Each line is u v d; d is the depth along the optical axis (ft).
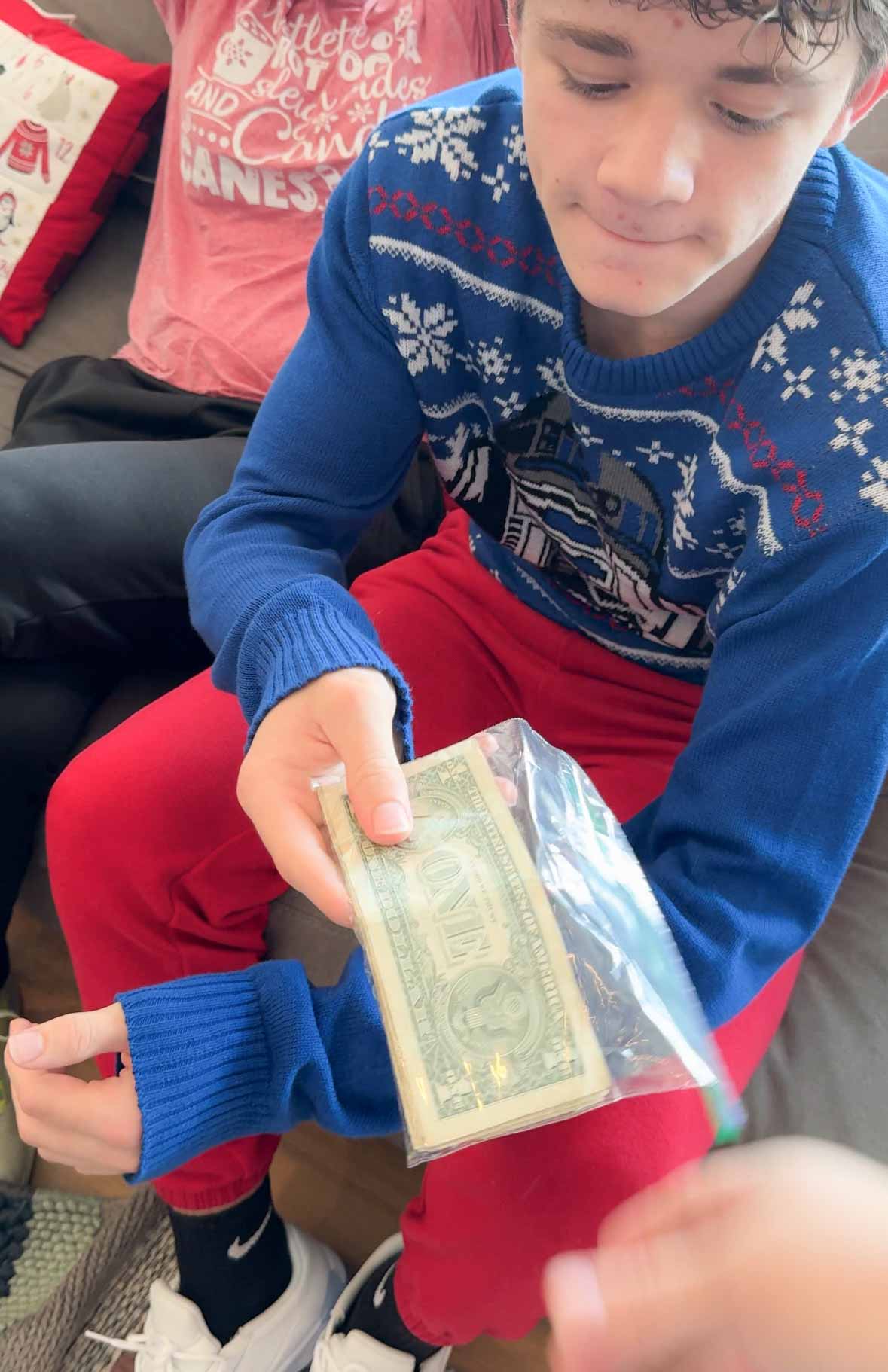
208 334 3.93
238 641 2.23
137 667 3.53
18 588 2.97
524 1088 1.58
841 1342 0.89
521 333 2.28
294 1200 3.33
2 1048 3.44
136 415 3.89
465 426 2.58
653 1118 1.90
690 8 1.32
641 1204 1.12
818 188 1.85
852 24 1.35
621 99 1.51
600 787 2.50
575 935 1.67
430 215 2.24
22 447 3.83
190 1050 1.82
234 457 3.51
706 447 2.10
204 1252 2.66
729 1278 0.95
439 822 1.78
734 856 1.86
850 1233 0.93
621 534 2.44
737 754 1.89
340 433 2.52
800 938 1.93
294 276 3.88
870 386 1.77
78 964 2.63
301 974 1.99
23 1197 3.24
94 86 4.51
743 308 1.90
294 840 1.86
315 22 3.66
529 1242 1.95
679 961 1.74
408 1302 2.42
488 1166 1.93
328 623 2.12
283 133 3.72
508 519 2.71
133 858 2.47
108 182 4.68
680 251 1.65
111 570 3.09
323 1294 2.93
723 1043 2.09
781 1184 1.00
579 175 1.63
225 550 2.44
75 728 3.32
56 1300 3.01
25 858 3.37
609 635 2.73
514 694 2.85
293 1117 1.99
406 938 1.66
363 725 1.87
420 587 3.07
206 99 3.78
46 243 4.64
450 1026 1.61
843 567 1.75
